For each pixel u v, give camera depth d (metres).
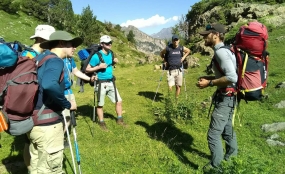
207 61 18.17
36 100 3.46
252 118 7.42
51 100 3.53
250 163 3.60
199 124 7.46
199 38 31.27
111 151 5.89
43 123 3.51
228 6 32.91
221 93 4.51
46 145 3.56
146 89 12.72
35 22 59.16
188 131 7.00
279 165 5.05
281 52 15.55
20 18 56.88
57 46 3.79
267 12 26.06
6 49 3.23
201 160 5.50
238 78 4.29
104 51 6.95
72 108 4.81
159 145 6.09
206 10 37.72
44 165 3.62
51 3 66.81
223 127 4.57
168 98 8.58
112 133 6.91
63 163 5.30
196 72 15.63
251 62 4.21
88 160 5.46
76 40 3.92
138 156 5.62
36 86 3.35
